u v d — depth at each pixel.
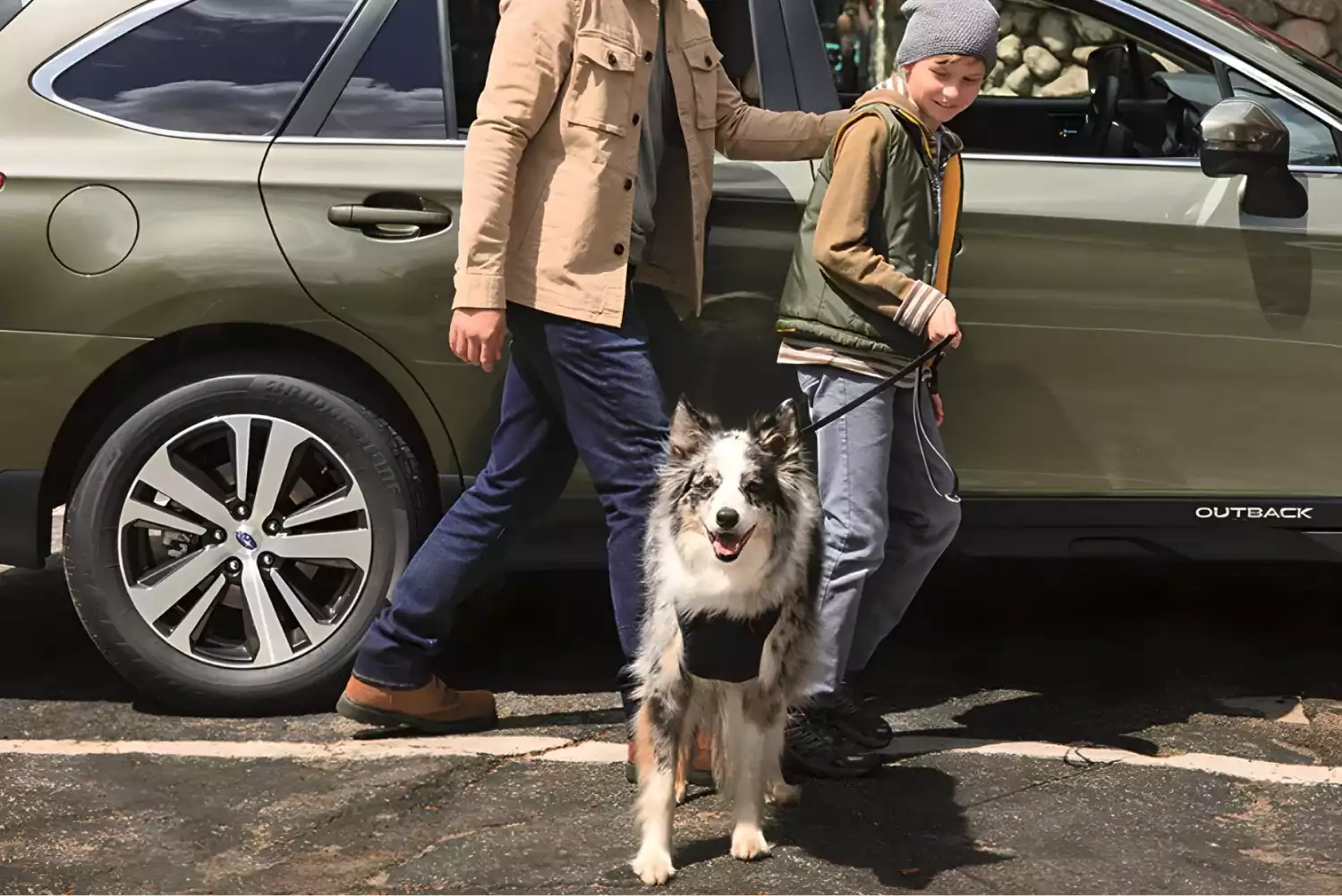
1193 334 3.70
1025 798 3.29
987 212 3.64
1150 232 3.65
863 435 3.29
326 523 3.72
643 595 3.26
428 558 3.49
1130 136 3.96
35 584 4.98
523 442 3.41
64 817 3.13
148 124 3.62
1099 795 3.30
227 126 3.63
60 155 3.55
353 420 3.63
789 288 3.37
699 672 2.90
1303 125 3.79
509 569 3.85
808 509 3.00
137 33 3.66
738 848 2.97
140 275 3.52
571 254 3.16
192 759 3.45
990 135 4.05
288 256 3.55
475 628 4.54
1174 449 3.76
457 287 3.14
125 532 3.63
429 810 3.19
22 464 3.59
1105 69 4.00
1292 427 3.75
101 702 3.85
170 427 3.60
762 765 3.00
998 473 3.77
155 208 3.53
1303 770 3.42
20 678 4.04
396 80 3.67
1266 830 3.12
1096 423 3.74
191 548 3.74
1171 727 3.74
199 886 2.83
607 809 3.20
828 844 3.05
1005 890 2.84
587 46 3.11
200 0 3.69
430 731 3.61
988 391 3.71
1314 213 3.67
